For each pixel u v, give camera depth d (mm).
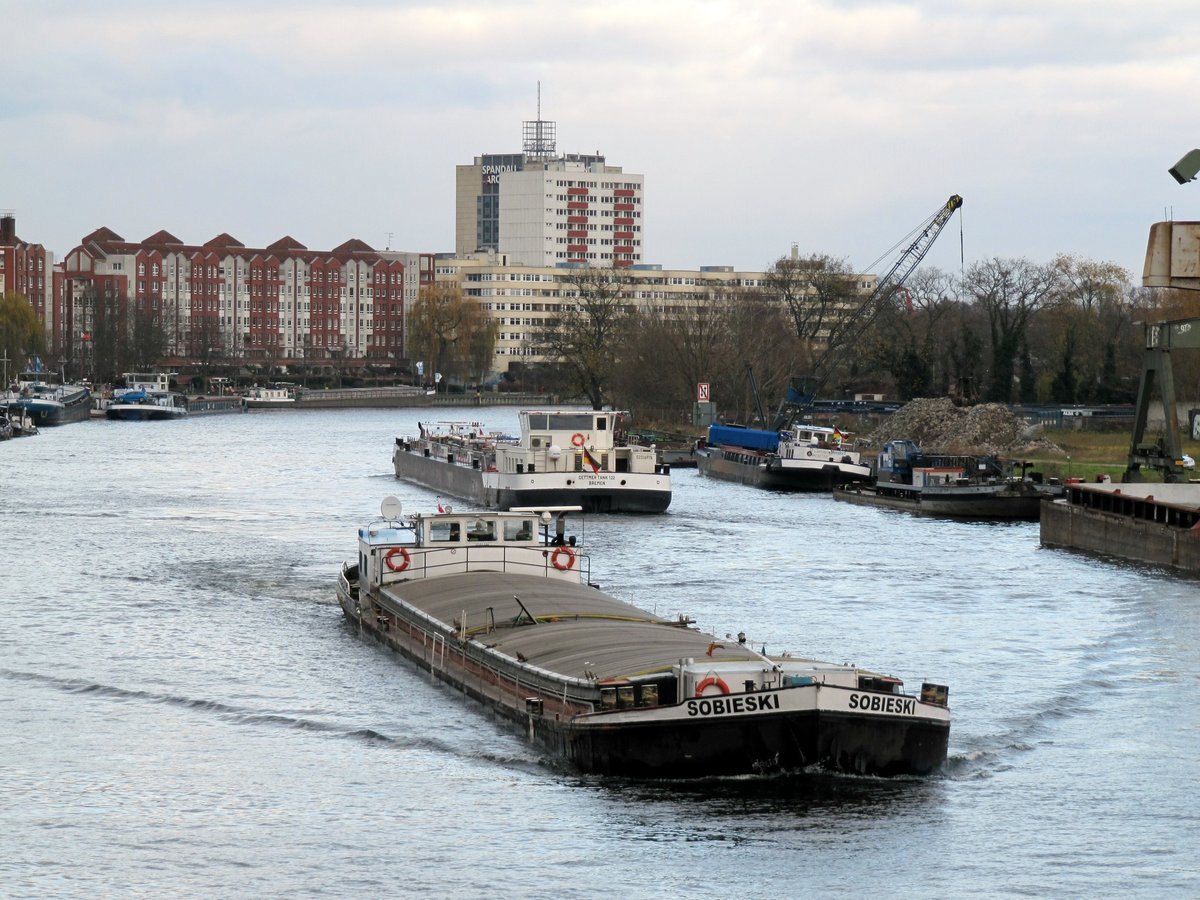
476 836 67125
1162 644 106312
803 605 122375
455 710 86125
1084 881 63344
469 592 98000
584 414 196625
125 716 86312
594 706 73188
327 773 75562
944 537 170125
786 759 70750
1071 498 164000
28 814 70375
